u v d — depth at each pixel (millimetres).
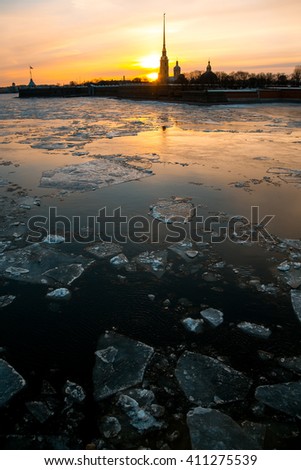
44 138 17609
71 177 10117
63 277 4980
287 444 2748
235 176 10188
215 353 3674
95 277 5012
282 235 6301
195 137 17844
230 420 2924
